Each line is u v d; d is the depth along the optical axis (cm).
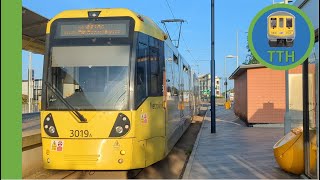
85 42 970
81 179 1014
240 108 3145
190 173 1002
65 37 980
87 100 941
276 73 2484
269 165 1085
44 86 967
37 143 1159
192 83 2670
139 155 950
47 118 949
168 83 1212
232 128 2419
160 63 1087
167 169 1190
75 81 955
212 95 2200
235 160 1188
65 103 946
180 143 1903
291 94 2052
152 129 1018
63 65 966
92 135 923
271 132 2080
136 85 951
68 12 1005
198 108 3928
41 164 1181
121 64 952
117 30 972
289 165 947
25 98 4434
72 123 932
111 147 918
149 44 1023
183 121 1795
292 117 2055
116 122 926
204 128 2448
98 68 955
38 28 1445
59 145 933
